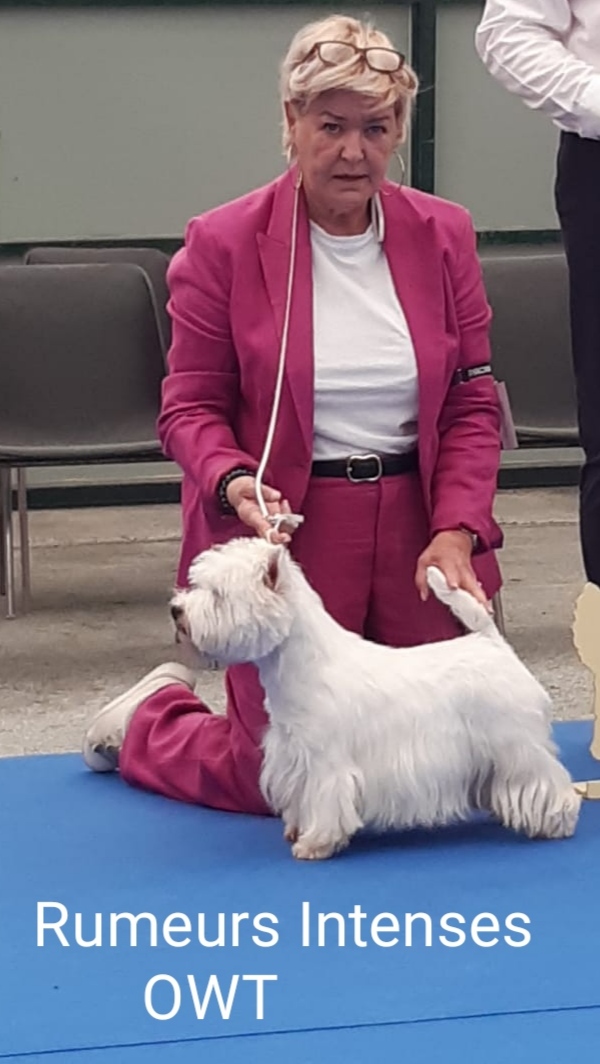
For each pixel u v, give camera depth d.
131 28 6.93
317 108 2.71
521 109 7.29
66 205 7.04
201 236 2.89
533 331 4.81
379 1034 2.07
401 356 2.86
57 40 6.88
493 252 7.36
